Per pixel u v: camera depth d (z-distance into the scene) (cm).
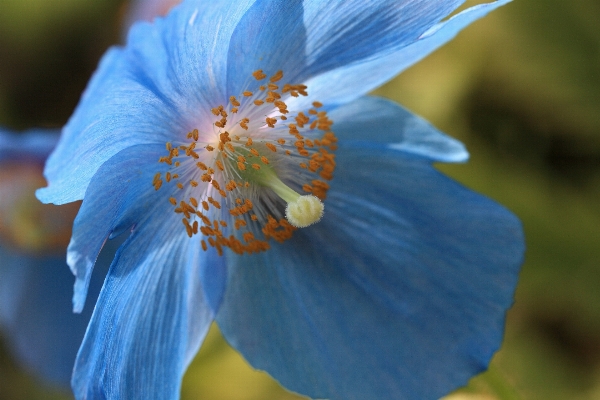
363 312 25
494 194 34
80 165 22
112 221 22
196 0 22
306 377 25
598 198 35
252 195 25
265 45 23
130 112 22
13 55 40
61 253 32
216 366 34
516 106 35
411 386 25
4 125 40
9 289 32
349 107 25
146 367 24
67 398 37
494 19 35
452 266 25
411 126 25
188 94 23
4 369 38
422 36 23
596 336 35
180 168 24
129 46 22
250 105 24
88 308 32
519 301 35
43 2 39
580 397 34
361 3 23
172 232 24
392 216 25
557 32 34
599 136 35
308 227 25
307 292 25
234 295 25
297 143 25
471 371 25
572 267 34
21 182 30
